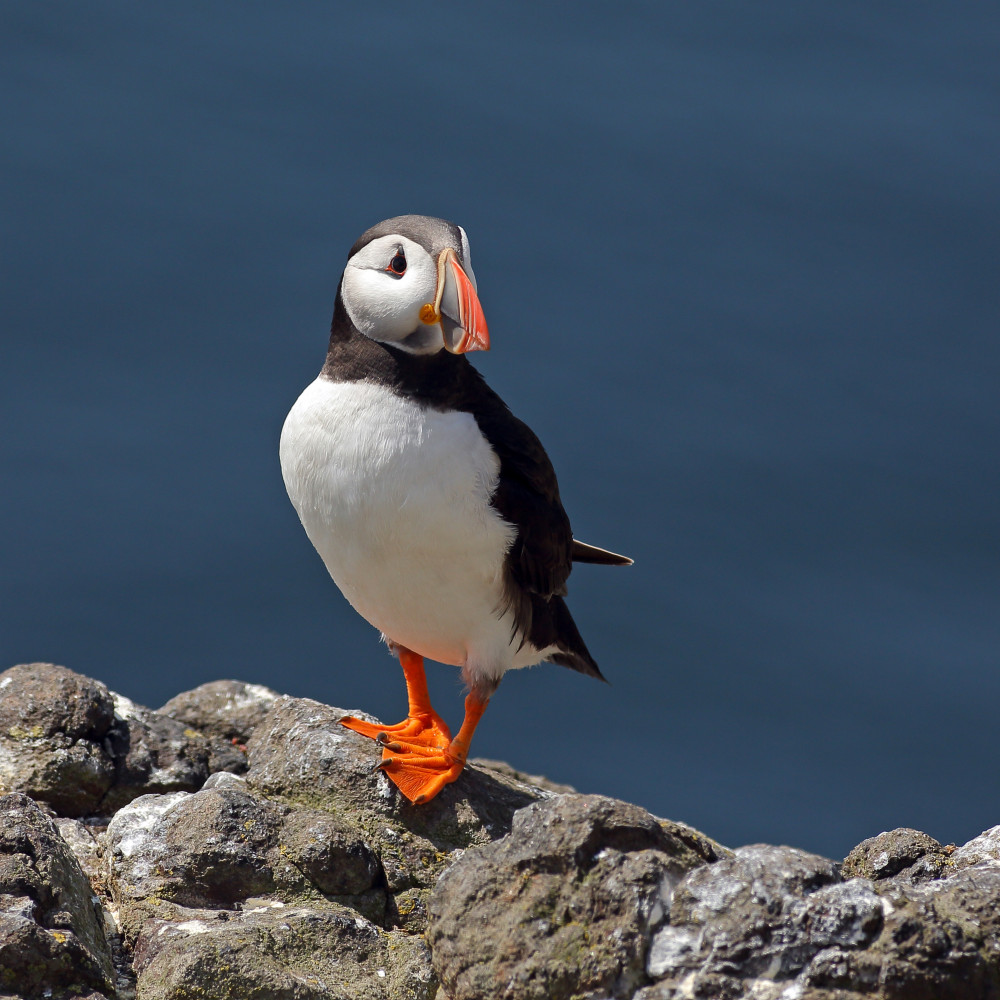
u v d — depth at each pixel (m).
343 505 6.41
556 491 7.03
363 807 6.73
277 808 6.45
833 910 4.84
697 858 5.34
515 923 5.10
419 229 6.32
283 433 6.67
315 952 5.70
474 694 6.97
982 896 5.13
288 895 6.13
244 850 6.18
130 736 7.64
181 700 8.39
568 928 5.04
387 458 6.29
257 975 5.33
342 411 6.37
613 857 5.11
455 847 6.66
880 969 4.74
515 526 6.55
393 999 5.58
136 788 7.43
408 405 6.33
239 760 7.80
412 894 6.32
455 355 6.47
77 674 7.63
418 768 6.81
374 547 6.48
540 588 6.89
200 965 5.32
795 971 4.78
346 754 6.89
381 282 6.25
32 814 5.84
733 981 4.77
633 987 4.86
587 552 7.93
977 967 4.86
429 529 6.37
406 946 5.86
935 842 6.11
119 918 5.99
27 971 5.20
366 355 6.38
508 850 5.30
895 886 5.00
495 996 5.03
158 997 5.30
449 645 6.96
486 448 6.46
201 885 6.08
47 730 7.31
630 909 4.95
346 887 6.21
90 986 5.34
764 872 4.97
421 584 6.59
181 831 6.23
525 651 7.21
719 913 4.90
